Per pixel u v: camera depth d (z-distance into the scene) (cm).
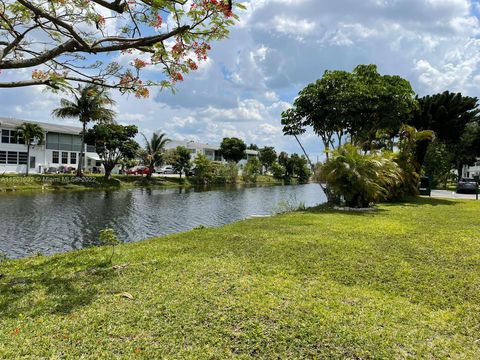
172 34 523
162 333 385
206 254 736
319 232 982
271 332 386
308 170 7969
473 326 412
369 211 1575
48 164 4625
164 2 500
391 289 530
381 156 2016
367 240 860
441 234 942
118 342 367
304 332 386
